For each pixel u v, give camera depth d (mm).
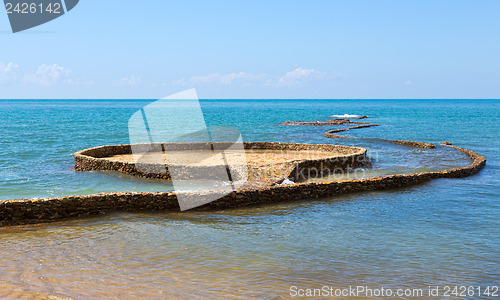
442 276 7445
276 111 126938
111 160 18906
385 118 84000
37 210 10625
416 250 8742
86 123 63094
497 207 12430
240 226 10398
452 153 27078
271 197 12773
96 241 9188
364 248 8844
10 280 6973
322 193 13594
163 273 7426
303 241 9273
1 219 10328
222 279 7191
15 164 21625
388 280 7258
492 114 99938
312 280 7207
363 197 13625
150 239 9336
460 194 14164
